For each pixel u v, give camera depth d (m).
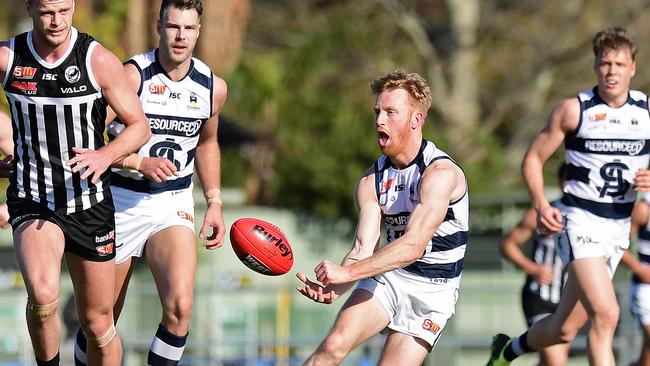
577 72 90.06
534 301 35.66
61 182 23.09
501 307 62.66
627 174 30.09
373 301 25.53
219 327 57.16
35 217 23.02
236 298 57.81
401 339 25.77
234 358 45.41
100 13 67.06
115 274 24.81
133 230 26.39
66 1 22.05
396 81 24.50
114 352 25.09
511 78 90.38
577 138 30.25
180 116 26.30
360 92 82.38
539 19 89.62
